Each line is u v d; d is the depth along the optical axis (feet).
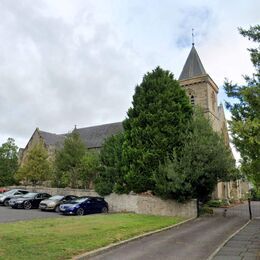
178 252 39.24
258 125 30.19
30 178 143.43
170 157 87.40
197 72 150.20
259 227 64.23
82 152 129.70
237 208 121.29
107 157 107.76
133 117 97.91
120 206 96.17
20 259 30.55
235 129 31.37
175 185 82.07
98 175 116.67
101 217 70.54
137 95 99.86
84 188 127.03
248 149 31.81
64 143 133.18
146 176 89.71
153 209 88.94
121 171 96.58
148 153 89.30
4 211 85.71
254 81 34.22
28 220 63.46
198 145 84.64
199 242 46.55
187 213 85.66
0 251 33.14
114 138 111.75
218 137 87.92
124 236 47.19
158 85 96.94
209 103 146.72
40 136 188.75
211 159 84.74
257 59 34.17
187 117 96.12
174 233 55.36
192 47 159.02
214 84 154.71
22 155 190.80
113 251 39.06
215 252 39.19
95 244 39.96
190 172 83.30
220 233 55.83
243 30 35.40
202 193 89.71
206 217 84.38
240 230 59.72
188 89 149.59
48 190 130.11
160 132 91.30
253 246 43.32
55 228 50.96
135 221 65.21
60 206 84.89
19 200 95.81
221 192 147.74
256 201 179.22
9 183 166.91
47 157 148.25
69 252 34.94
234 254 38.06
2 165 168.04
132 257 36.01
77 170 125.80
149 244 44.29
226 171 84.07
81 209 84.12
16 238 40.45
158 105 93.45
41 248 35.73
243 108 33.30
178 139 90.07
